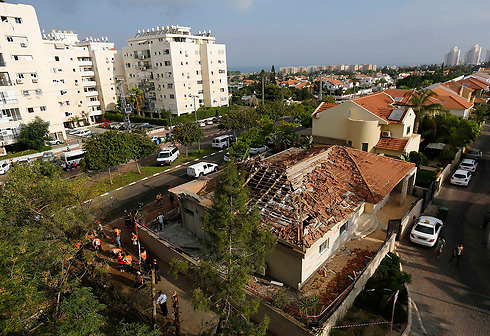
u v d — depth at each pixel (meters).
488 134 44.53
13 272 9.91
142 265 16.94
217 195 9.27
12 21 43.28
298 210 14.63
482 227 19.25
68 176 32.53
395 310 12.22
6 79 43.22
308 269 13.65
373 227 18.59
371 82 151.62
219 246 9.05
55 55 61.62
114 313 13.26
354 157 21.38
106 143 29.00
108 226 21.50
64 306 9.92
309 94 97.69
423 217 18.67
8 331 8.99
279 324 11.30
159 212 23.11
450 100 42.72
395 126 27.28
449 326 11.94
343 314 11.85
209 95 71.50
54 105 49.62
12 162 36.50
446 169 27.39
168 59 63.50
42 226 14.09
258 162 19.53
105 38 79.94
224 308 9.38
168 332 12.10
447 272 15.22
